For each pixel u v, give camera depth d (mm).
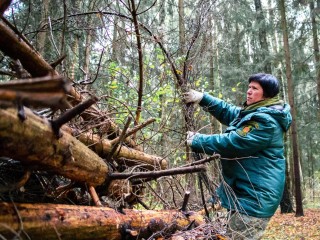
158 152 3883
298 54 12742
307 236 8094
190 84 3771
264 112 2678
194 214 2934
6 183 1662
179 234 2482
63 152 1678
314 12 11688
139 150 3398
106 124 2742
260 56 13461
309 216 10422
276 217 10664
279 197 2662
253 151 2625
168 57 3746
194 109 3701
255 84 2844
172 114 4102
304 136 17453
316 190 19172
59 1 5031
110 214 2064
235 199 2635
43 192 1965
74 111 1535
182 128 3658
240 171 2713
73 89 2404
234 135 2619
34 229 1483
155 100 4449
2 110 1192
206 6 4070
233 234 2598
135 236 2123
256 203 2592
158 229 2393
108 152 2615
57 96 937
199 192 3629
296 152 10820
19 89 915
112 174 2404
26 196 1865
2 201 1465
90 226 1823
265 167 2654
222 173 2881
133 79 4828
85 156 1962
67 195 2184
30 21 5004
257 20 13164
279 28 12930
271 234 8562
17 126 1286
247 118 2670
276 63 13312
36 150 1467
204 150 2730
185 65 3766
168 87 4367
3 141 1267
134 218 2277
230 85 13844
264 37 13164
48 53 5195
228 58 14430
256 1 13617
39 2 5062
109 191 2467
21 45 1976
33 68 2100
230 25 13398
